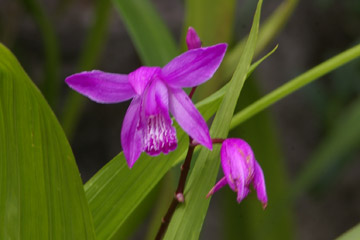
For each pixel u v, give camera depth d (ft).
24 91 1.27
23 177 1.33
